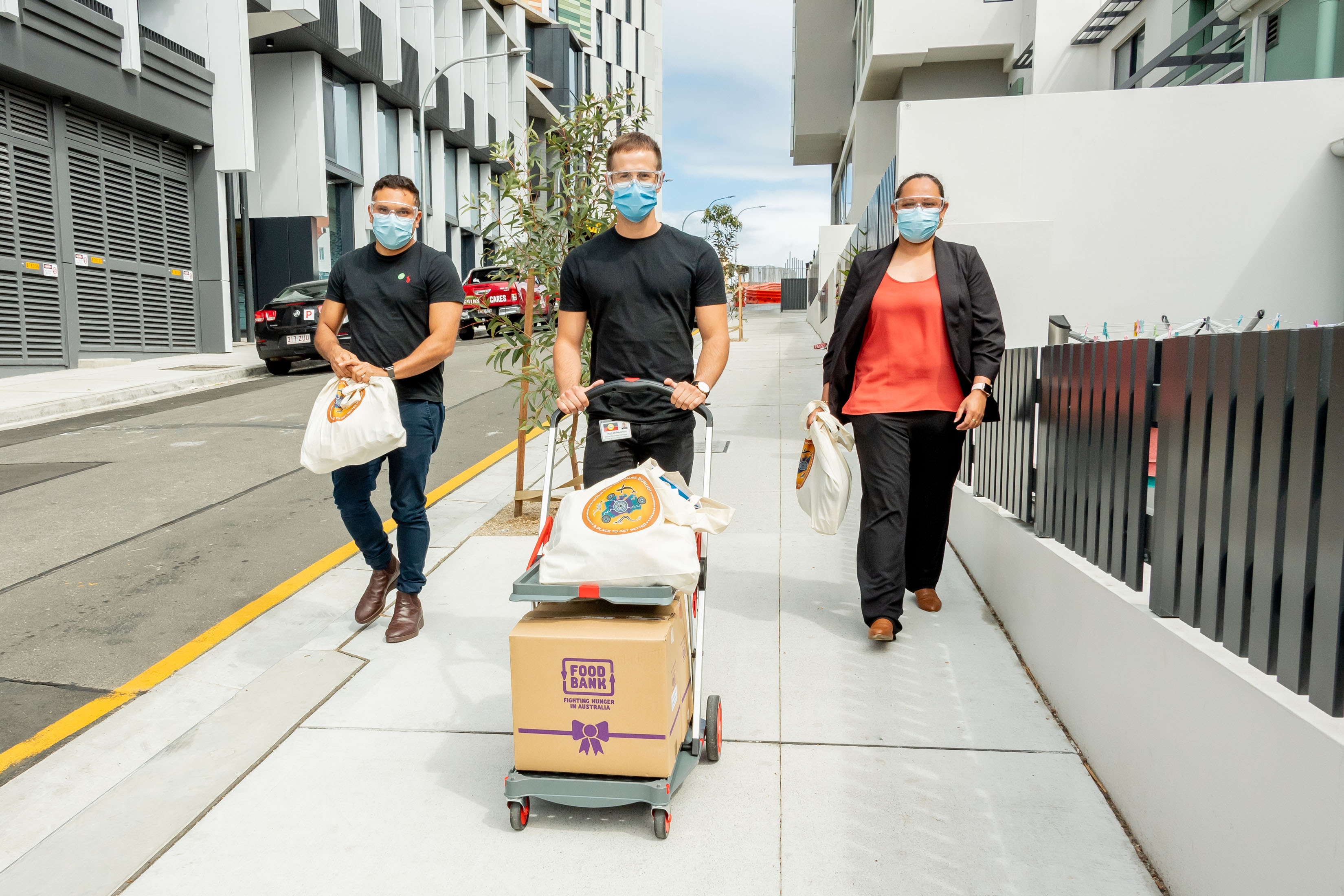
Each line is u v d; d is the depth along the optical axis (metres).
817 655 3.70
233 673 3.70
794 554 5.01
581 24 47.09
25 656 3.93
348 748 3.08
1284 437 1.89
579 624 2.51
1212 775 2.02
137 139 15.95
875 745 3.00
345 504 3.94
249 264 20.41
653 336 3.00
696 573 2.44
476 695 3.44
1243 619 2.03
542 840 2.55
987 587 4.30
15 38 12.72
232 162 17.66
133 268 15.91
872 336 3.79
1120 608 2.60
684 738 2.73
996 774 2.82
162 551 5.39
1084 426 3.10
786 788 2.76
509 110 34.94
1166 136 7.23
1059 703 3.15
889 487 3.70
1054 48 13.45
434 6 27.20
